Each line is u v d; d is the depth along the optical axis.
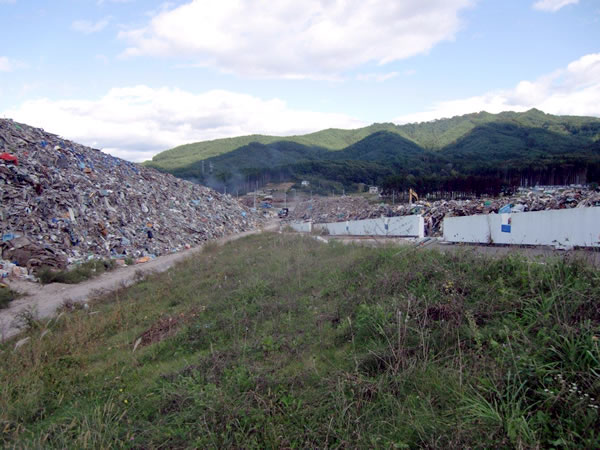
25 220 15.48
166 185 34.62
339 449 2.71
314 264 9.33
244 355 4.44
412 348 3.75
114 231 19.98
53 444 3.17
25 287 11.74
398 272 5.77
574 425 2.37
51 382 4.66
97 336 6.67
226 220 37.31
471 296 4.45
